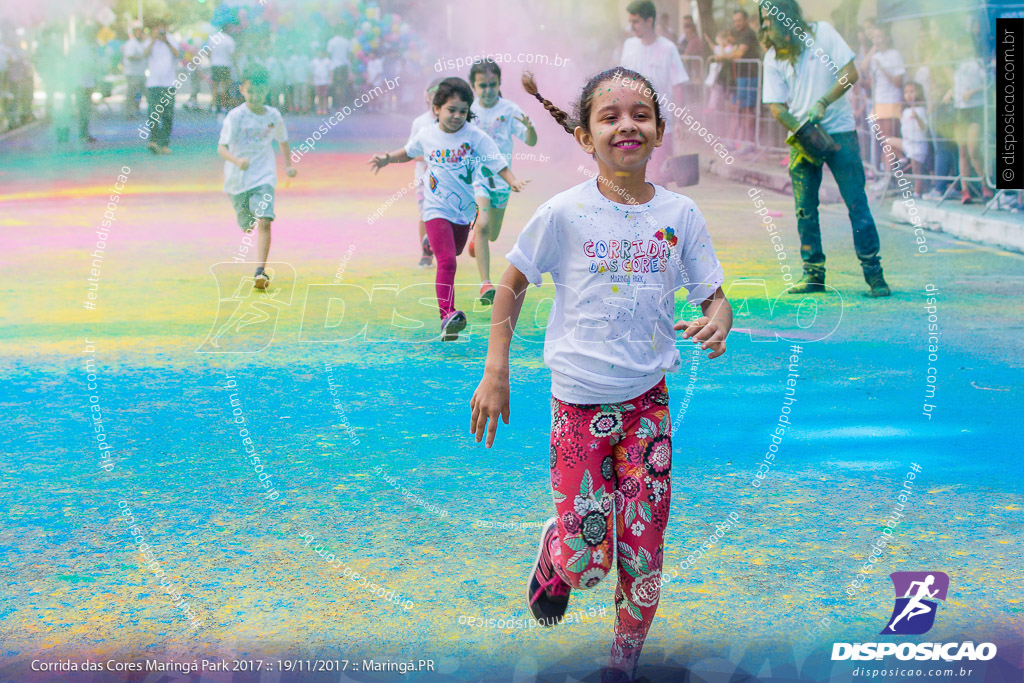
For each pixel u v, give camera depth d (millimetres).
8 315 5852
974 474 3518
